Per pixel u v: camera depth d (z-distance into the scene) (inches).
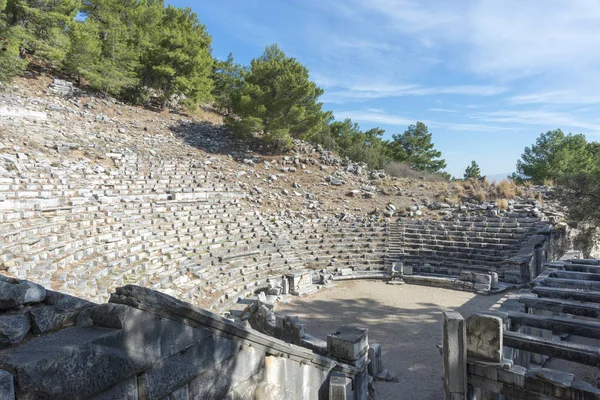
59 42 1464.1
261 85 1585.9
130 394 131.6
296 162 1497.3
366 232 1085.1
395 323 634.2
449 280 844.0
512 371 287.4
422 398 409.1
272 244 950.4
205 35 2151.8
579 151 1887.3
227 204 1068.5
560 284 474.0
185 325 156.3
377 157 1807.3
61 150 960.9
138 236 714.2
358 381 354.0
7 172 679.7
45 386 103.4
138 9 1763.0
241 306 640.4
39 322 124.0
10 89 1230.9
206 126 1710.1
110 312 129.1
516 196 1241.4
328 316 670.5
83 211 704.4
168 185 1021.2
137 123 1487.5
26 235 530.0
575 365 487.5
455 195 1294.3
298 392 249.6
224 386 178.2
